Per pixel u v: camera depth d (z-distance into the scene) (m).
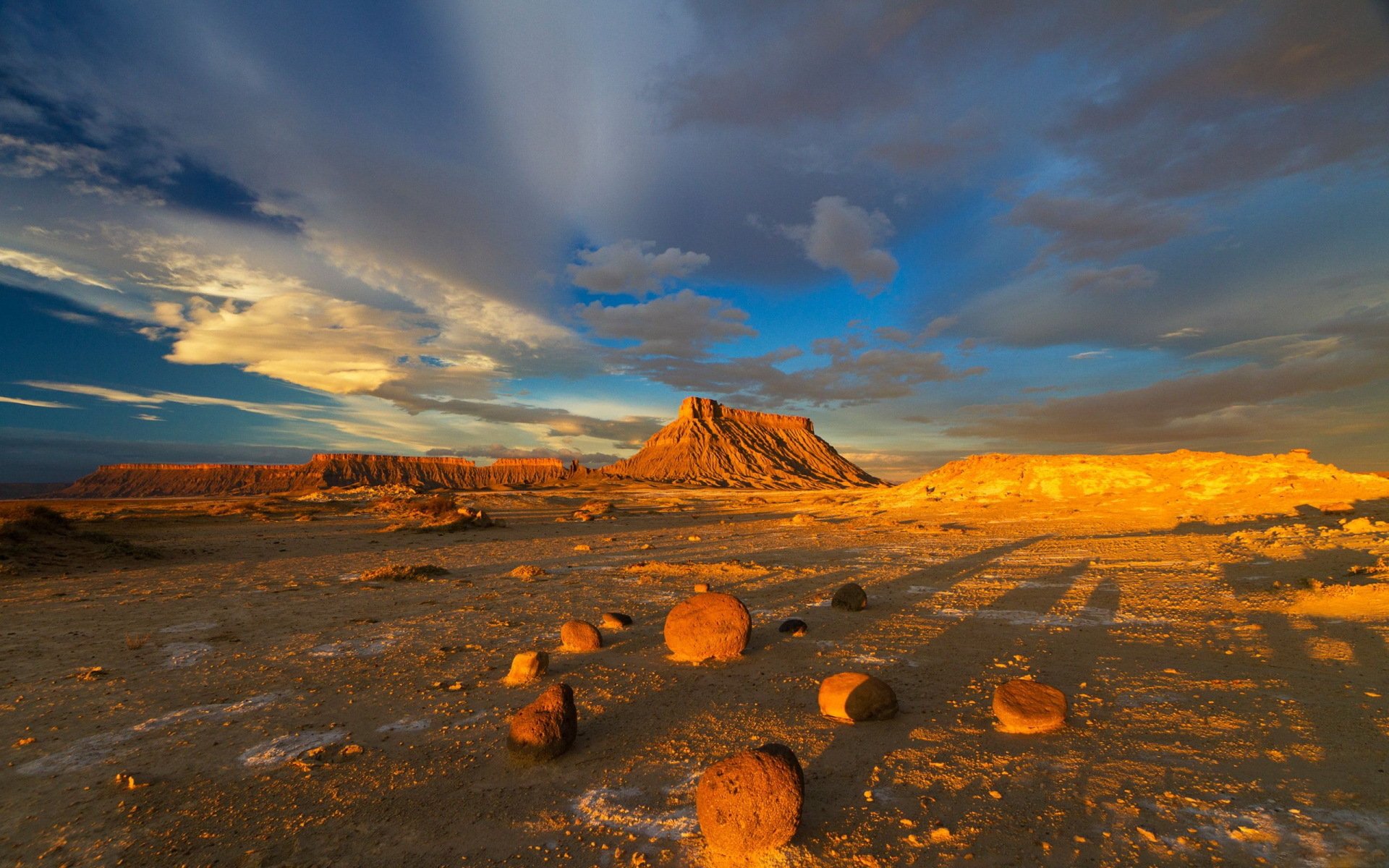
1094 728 5.94
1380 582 10.74
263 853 4.23
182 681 8.38
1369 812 4.12
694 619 9.20
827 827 4.34
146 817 4.75
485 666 9.02
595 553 26.58
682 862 4.00
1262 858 3.70
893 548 24.44
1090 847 3.92
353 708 7.25
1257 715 6.02
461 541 33.38
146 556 23.97
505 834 4.43
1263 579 13.25
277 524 44.81
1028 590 14.10
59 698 7.70
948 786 4.87
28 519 23.97
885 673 8.16
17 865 4.13
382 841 4.36
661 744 6.03
